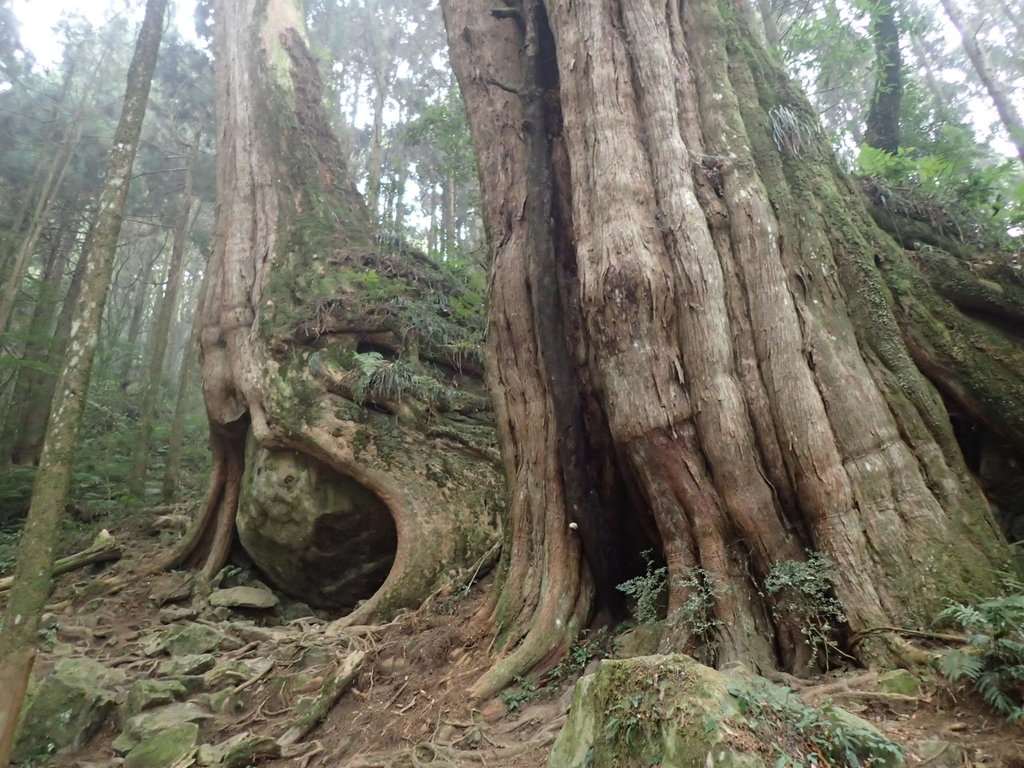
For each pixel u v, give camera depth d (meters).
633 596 5.75
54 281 19.91
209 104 20.50
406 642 6.95
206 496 11.58
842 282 5.62
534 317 6.91
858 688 3.82
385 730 5.42
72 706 6.04
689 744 2.83
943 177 7.66
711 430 5.12
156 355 16.45
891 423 4.90
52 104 21.61
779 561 4.77
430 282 13.36
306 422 10.06
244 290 12.16
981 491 4.99
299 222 12.91
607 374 5.58
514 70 8.23
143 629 8.92
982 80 11.31
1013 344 5.64
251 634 8.43
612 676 3.48
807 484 4.79
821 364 5.14
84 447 18.50
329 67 20.28
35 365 14.69
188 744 5.52
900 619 4.17
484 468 10.35
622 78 6.41
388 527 10.11
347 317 11.27
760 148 6.30
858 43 10.48
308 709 6.07
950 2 11.90
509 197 7.64
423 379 10.78
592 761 3.27
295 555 10.05
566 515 6.27
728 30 7.09
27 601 4.53
